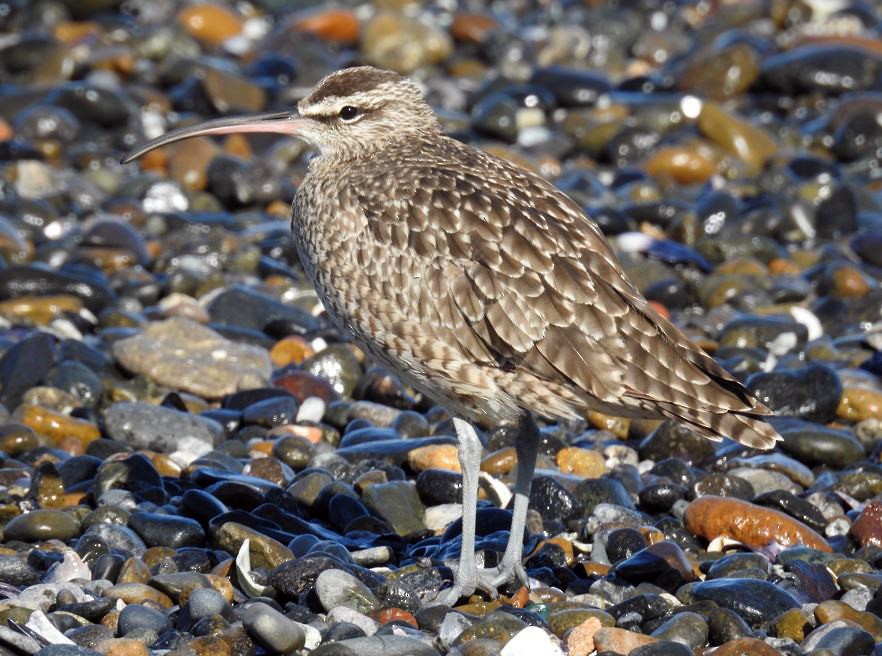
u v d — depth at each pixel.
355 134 12.27
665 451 14.00
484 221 10.89
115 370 16.05
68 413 14.98
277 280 19.34
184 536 11.63
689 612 10.17
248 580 10.77
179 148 23.30
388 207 11.22
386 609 10.30
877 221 21.55
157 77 27.69
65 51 27.45
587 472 13.65
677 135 25.12
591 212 20.72
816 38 29.05
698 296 19.05
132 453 13.39
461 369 10.98
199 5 31.17
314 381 15.53
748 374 15.95
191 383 15.56
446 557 11.63
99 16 31.12
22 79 27.78
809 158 23.70
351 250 11.34
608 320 10.55
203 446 13.88
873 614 10.30
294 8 33.03
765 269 19.73
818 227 21.33
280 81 28.19
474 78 28.91
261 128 12.56
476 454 11.23
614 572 11.21
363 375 16.00
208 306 18.00
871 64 27.19
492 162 11.70
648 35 31.06
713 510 11.98
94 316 17.84
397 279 11.09
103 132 25.12
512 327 10.64
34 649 9.43
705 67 27.56
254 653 9.66
